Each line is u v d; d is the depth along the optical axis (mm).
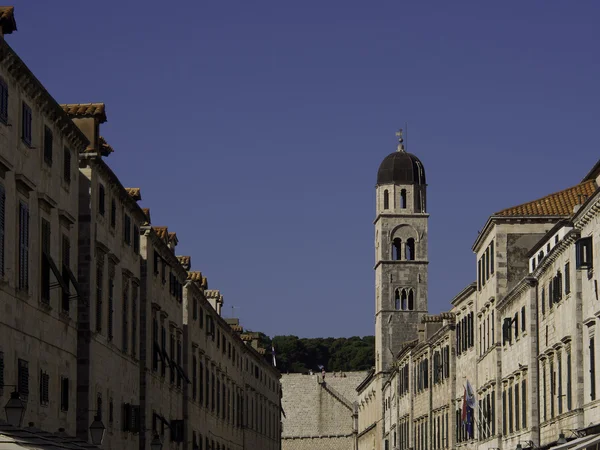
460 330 121688
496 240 103625
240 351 157000
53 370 61531
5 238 52938
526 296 93688
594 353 74000
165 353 93562
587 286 75812
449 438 124875
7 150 53469
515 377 97500
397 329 198750
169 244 111000
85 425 67938
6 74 53312
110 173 73688
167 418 97500
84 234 69125
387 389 185500
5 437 41969
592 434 73000
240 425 155875
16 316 54719
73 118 71938
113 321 76000
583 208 74438
